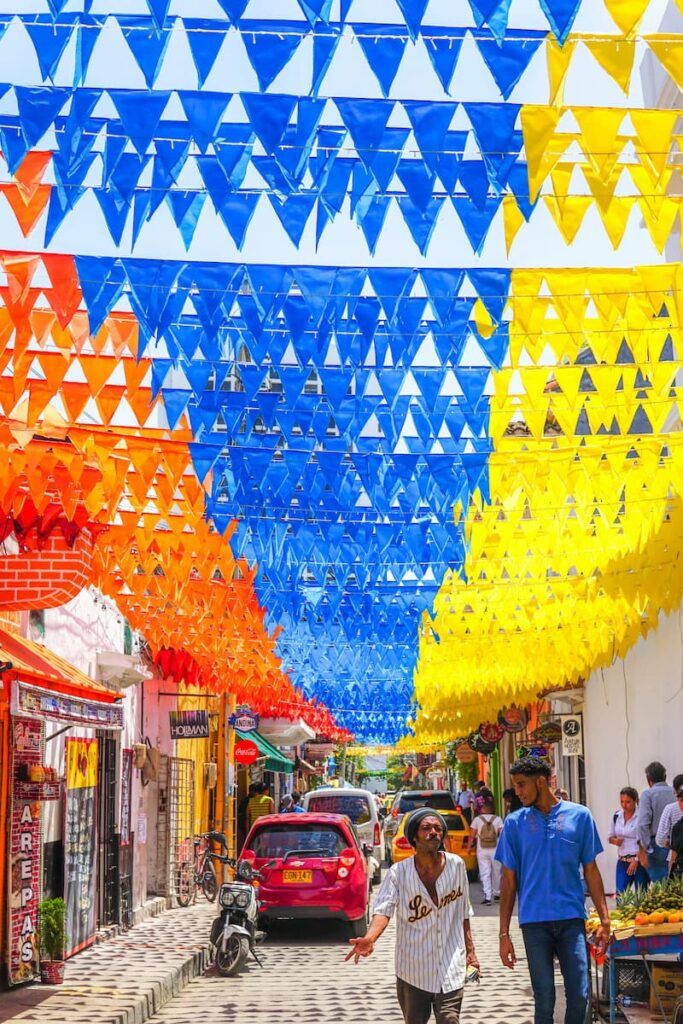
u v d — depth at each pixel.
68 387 7.85
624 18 4.29
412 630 18.45
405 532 11.96
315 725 38.44
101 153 5.18
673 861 11.37
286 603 15.70
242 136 4.95
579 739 22.31
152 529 11.73
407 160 4.92
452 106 4.77
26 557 10.72
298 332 6.21
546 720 29.72
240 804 32.19
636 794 13.73
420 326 7.03
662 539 12.25
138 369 7.38
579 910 7.23
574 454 9.47
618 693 18.78
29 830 11.81
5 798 11.23
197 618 16.30
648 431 14.55
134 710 18.98
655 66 14.48
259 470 9.09
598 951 7.62
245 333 7.25
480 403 8.66
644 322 6.83
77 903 14.09
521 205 5.15
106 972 12.54
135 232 5.23
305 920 18.12
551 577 15.24
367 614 16.38
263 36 4.32
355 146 4.71
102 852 16.38
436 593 13.95
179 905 21.14
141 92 4.74
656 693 16.12
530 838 7.35
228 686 22.20
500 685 21.08
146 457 9.02
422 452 9.98
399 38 4.34
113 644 17.38
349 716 38.12
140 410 7.91
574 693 22.38
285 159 4.73
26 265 5.89
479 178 4.90
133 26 4.40
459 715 31.44
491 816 22.38
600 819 20.75
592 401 7.82
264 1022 10.52
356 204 5.16
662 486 9.65
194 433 8.05
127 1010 10.15
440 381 7.14
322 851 17.02
